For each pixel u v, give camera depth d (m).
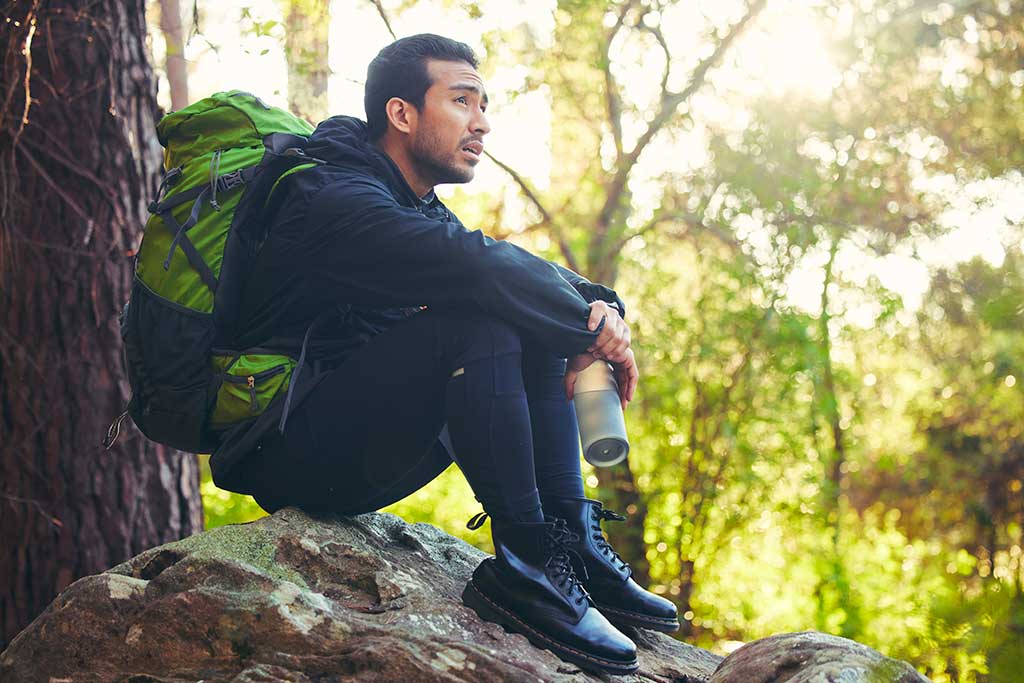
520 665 2.15
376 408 2.38
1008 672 1.97
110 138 4.76
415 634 2.19
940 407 10.42
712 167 8.83
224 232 2.45
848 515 10.49
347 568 2.41
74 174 4.70
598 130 8.95
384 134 2.65
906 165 9.08
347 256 2.37
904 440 10.73
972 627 2.06
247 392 2.41
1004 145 9.31
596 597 2.63
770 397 8.52
